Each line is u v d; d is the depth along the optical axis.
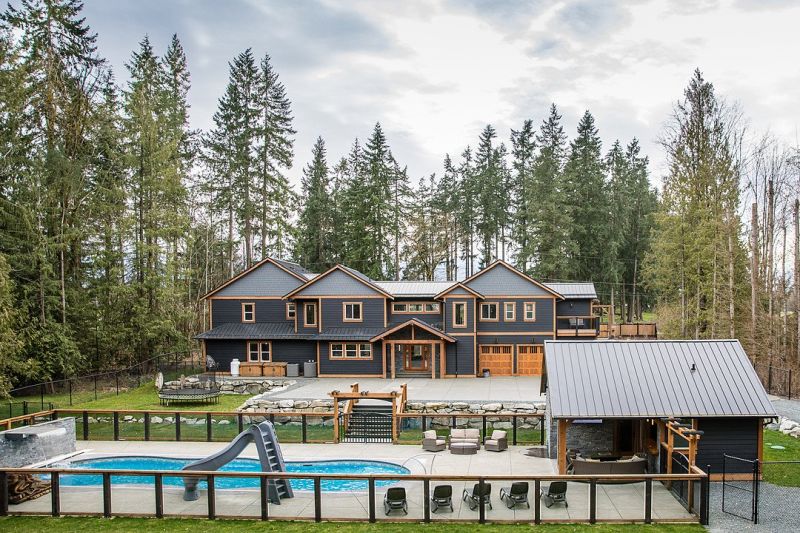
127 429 25.69
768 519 14.44
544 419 22.81
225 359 39.91
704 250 37.22
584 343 19.33
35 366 30.92
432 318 39.50
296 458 21.00
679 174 40.22
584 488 16.89
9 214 32.00
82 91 35.84
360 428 25.44
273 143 52.69
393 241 64.56
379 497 16.58
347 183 69.69
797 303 33.31
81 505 16.36
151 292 39.62
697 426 17.33
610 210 59.22
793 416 24.53
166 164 40.62
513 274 38.56
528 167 63.03
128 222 37.62
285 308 40.81
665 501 15.73
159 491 15.45
